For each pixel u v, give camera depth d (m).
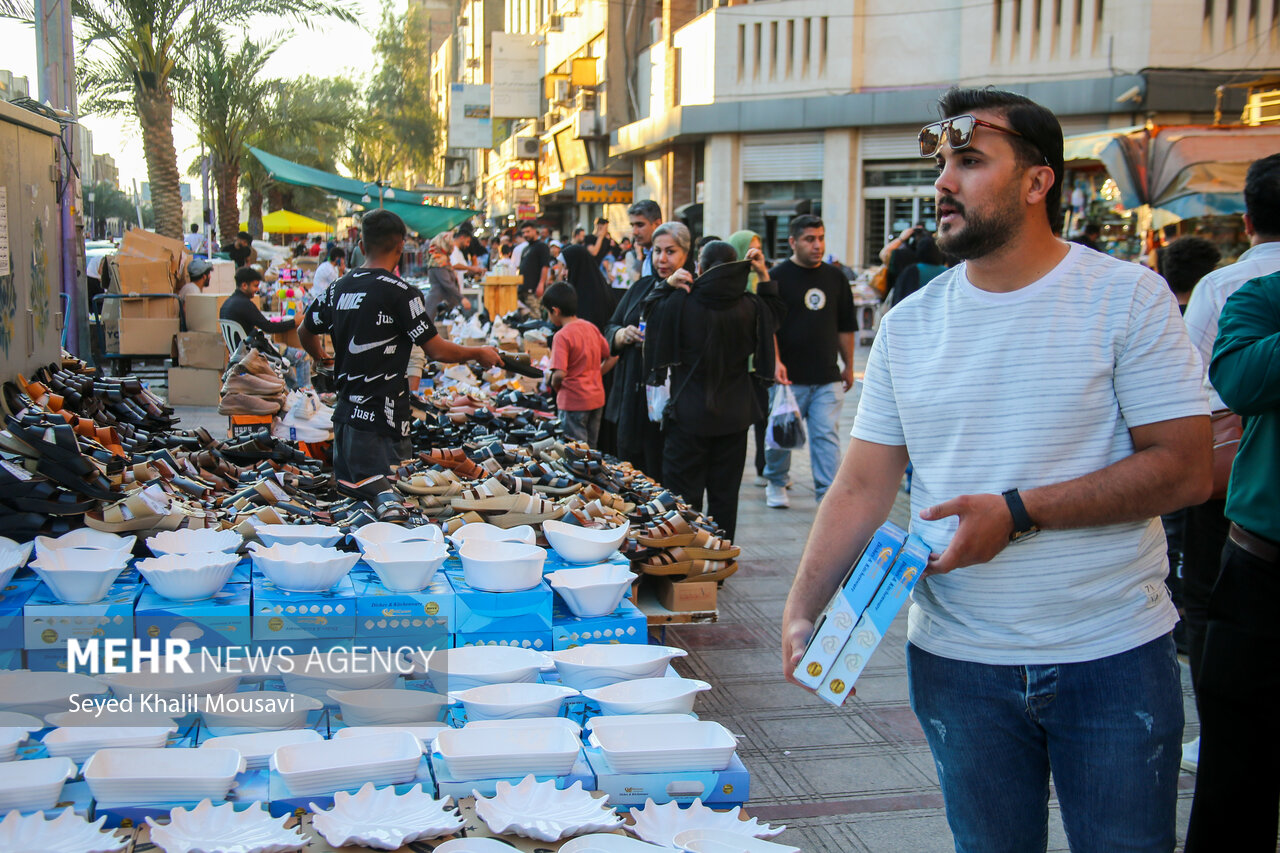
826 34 21.88
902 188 21.75
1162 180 10.52
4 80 10.54
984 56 19.91
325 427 6.35
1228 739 2.73
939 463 2.11
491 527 3.56
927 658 2.16
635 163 29.55
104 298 11.51
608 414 6.59
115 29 16.86
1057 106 18.89
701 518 4.44
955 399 2.08
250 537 3.43
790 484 8.26
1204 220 11.02
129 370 11.53
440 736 2.35
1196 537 3.75
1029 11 19.31
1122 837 1.98
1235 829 2.75
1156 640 2.02
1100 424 2.01
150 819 2.05
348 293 4.79
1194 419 1.96
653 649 2.91
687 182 25.50
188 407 11.33
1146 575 2.04
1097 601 2.00
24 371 4.44
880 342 2.27
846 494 2.28
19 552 2.91
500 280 13.00
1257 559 2.68
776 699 4.39
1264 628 2.66
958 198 2.05
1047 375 2.01
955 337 2.10
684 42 24.58
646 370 5.61
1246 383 2.59
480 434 5.81
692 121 23.30
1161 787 1.98
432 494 3.99
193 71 20.28
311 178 23.64
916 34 21.14
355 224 26.30
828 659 2.06
